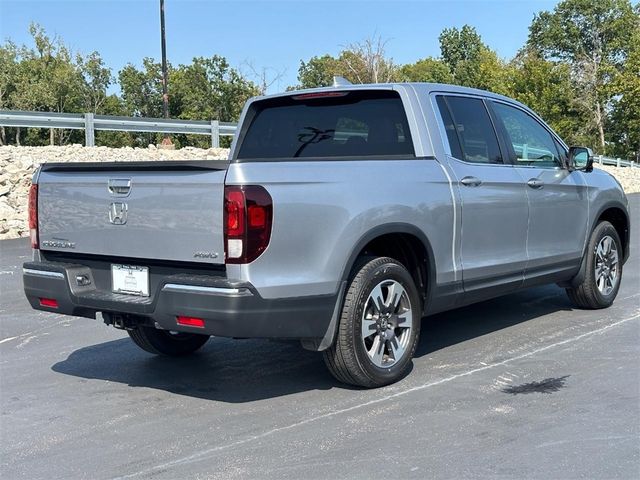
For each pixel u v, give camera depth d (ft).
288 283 14.32
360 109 18.57
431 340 20.49
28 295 16.94
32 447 13.67
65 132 120.88
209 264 14.17
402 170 16.69
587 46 245.24
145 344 18.95
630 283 28.32
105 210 15.61
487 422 14.17
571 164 22.09
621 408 14.75
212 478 12.09
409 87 18.03
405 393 16.02
